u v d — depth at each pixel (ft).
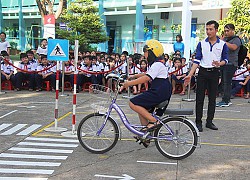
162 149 15.56
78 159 15.34
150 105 15.17
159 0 57.52
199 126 20.10
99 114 16.29
